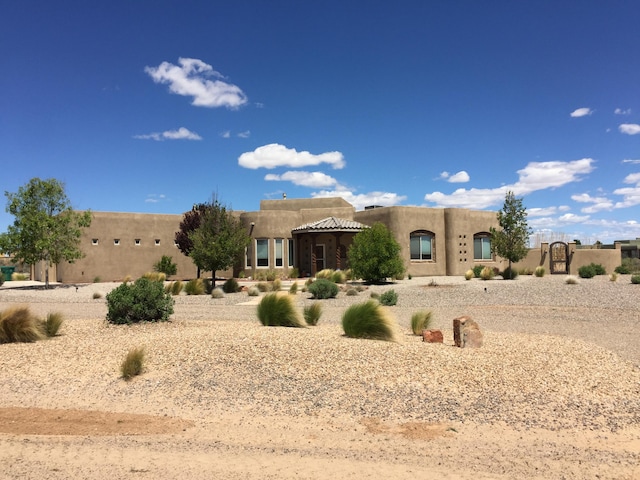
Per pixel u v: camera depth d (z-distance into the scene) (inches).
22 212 1116.5
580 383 309.7
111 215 1360.7
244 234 1088.2
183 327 495.8
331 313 653.3
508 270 1196.5
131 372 327.3
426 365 332.5
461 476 190.9
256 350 361.4
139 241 1392.7
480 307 725.9
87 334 467.5
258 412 268.2
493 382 305.9
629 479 189.9
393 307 735.1
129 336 443.8
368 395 286.8
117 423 256.8
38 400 294.0
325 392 291.7
